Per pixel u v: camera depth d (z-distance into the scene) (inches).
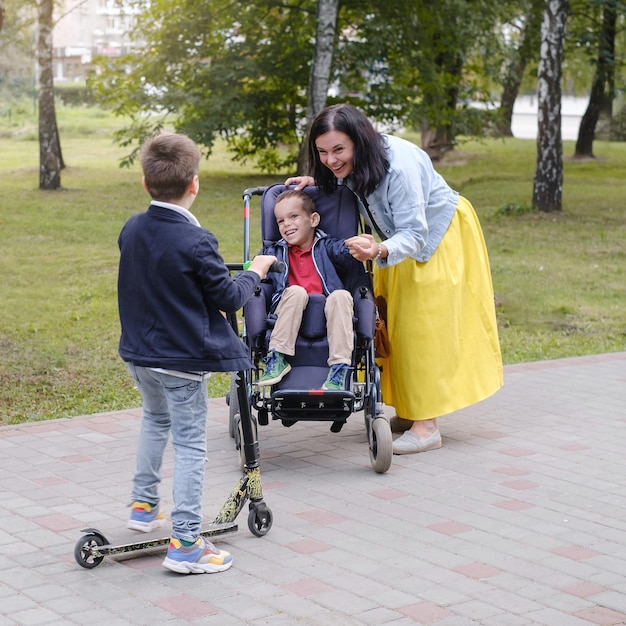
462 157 1124.5
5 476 214.1
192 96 818.2
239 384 174.7
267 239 228.5
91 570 163.3
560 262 551.2
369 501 200.1
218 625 142.8
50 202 703.7
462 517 191.2
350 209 228.7
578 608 150.3
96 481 211.3
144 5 857.5
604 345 386.6
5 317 400.8
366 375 217.8
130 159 847.7
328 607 149.4
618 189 875.4
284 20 834.8
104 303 429.1
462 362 239.3
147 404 168.4
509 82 989.2
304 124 837.2
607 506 198.7
